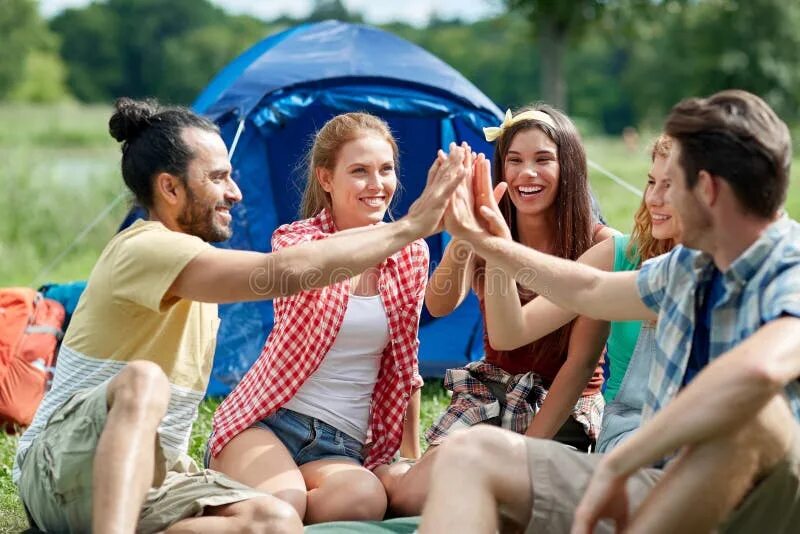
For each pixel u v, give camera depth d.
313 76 5.19
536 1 18.69
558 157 3.62
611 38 19.95
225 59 67.75
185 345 3.02
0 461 4.21
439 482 2.46
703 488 2.30
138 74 68.06
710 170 2.41
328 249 2.89
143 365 2.71
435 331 5.81
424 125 5.82
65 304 5.30
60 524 2.87
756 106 2.42
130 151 3.02
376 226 3.01
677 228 3.21
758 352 2.23
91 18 67.00
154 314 2.95
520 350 3.62
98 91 66.12
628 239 3.42
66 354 3.00
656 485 2.37
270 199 5.45
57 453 2.77
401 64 5.44
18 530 3.38
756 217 2.43
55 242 10.45
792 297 2.33
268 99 5.11
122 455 2.60
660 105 37.50
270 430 3.37
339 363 3.41
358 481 3.21
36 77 56.94
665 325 2.65
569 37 19.30
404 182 5.89
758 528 2.43
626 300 2.79
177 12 70.56
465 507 2.42
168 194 3.00
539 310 3.33
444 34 72.94
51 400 2.99
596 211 3.93
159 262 2.84
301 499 3.15
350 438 3.45
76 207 10.82
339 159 3.48
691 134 2.43
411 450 3.71
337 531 3.01
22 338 4.84
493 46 70.00
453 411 3.64
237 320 5.32
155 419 2.67
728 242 2.46
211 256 2.84
